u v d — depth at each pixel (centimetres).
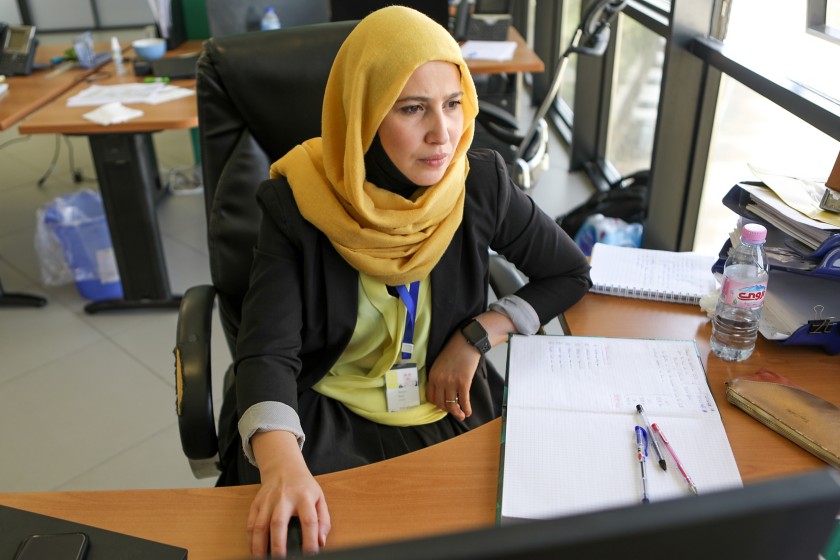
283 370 109
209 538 86
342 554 36
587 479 90
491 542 36
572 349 114
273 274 114
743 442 97
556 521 37
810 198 121
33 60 276
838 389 108
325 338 120
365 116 107
